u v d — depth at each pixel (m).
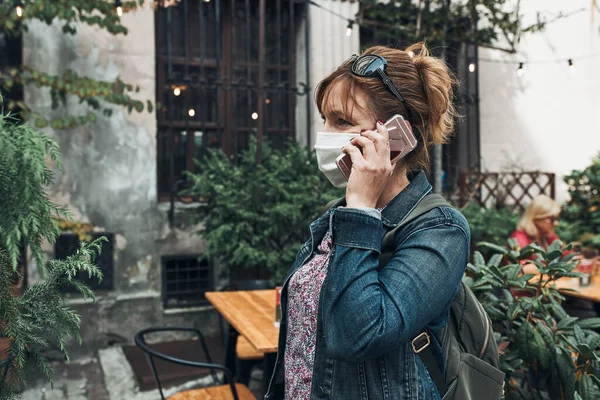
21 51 4.96
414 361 1.12
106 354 4.72
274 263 4.61
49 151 1.45
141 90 5.10
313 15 5.80
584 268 3.88
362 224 1.07
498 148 7.05
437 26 6.34
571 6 7.29
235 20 5.80
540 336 2.04
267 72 5.95
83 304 4.85
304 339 1.21
